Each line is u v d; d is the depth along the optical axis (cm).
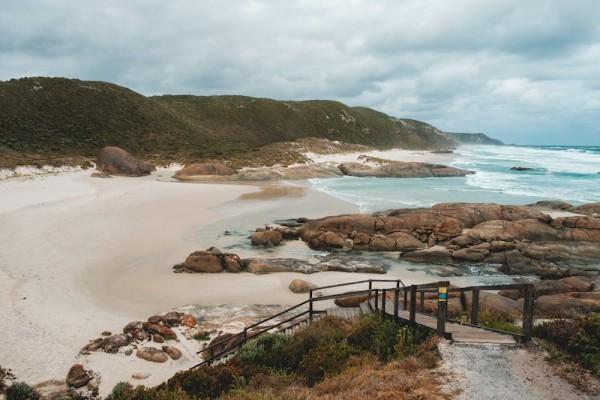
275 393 716
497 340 779
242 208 3259
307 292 1656
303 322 1218
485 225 2444
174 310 1444
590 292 1509
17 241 2053
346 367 786
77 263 1838
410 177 5694
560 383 630
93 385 973
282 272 1905
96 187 3719
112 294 1566
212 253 1914
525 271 2036
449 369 679
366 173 5756
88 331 1239
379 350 841
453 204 2861
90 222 2531
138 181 4394
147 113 7319
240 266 1916
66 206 2875
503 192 4169
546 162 8312
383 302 1037
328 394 646
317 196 3866
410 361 719
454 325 876
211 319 1366
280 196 3838
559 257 2134
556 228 2398
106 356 1098
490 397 596
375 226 2516
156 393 781
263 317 1381
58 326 1252
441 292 789
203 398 782
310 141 8969
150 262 1966
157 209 3053
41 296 1462
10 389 909
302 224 2748
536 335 821
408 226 2528
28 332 1198
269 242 2358
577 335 741
